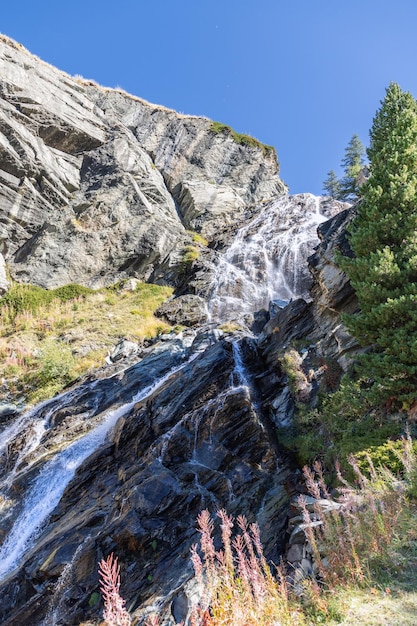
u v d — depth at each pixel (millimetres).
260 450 9258
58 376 17469
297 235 25328
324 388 10797
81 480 10094
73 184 28797
